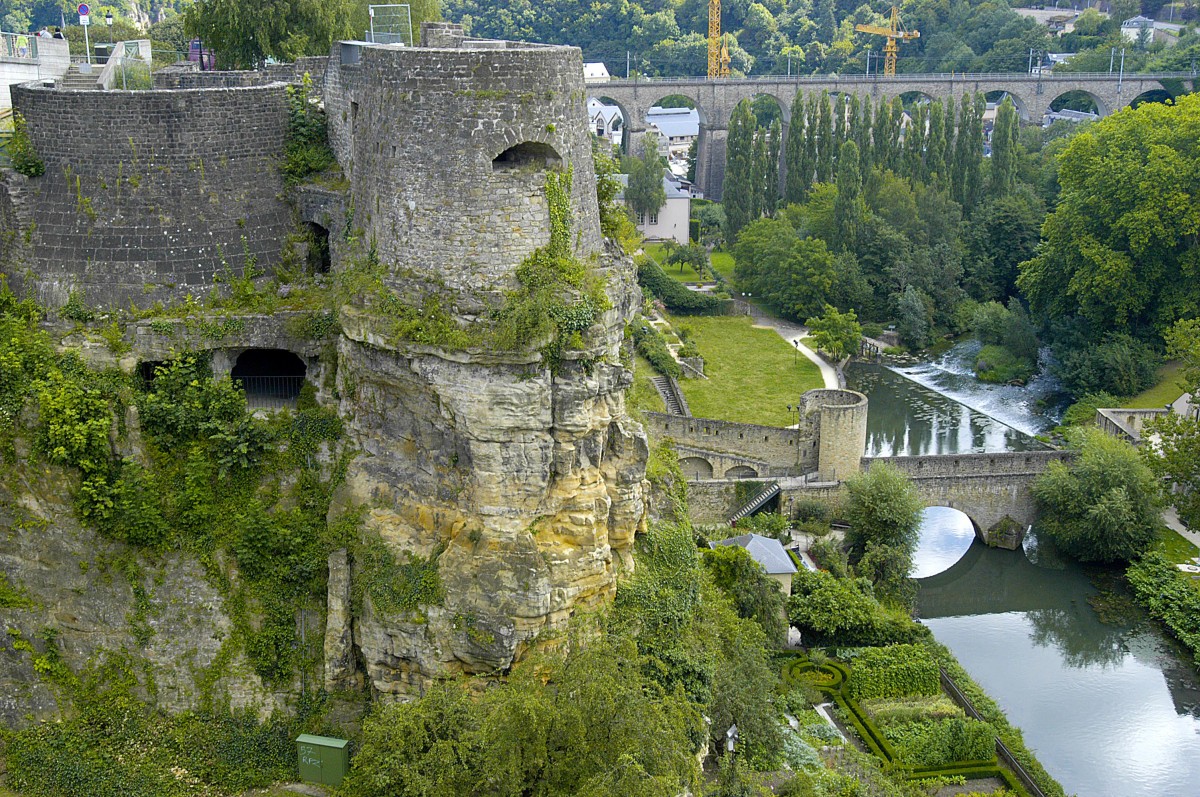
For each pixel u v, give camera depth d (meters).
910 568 90.56
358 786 44.59
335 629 48.69
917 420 127.19
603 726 44.41
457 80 45.16
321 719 49.09
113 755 48.75
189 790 48.09
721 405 125.31
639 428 50.16
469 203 45.78
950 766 68.12
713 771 55.66
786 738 62.59
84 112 50.53
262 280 52.72
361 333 47.66
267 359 54.84
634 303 53.72
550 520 47.59
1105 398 123.56
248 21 74.12
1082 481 96.31
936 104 181.38
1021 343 140.62
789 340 151.88
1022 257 162.00
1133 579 92.81
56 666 49.56
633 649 47.56
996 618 90.38
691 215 198.38
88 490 48.66
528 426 46.00
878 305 160.50
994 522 99.62
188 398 50.03
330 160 54.12
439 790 42.88
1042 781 66.75
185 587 49.41
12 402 49.38
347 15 77.44
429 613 46.84
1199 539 98.12
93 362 50.09
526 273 46.12
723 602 62.62
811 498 95.81
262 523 49.19
